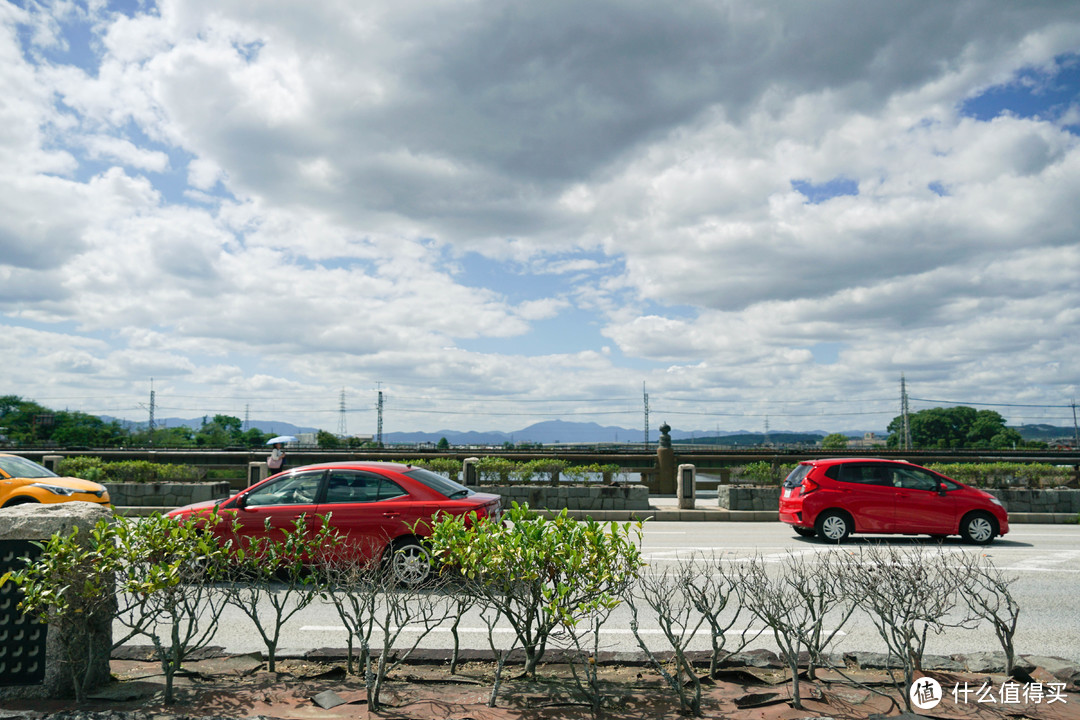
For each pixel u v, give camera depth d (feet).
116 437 355.15
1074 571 31.63
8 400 345.72
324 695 14.15
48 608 14.30
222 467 65.72
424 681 15.33
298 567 17.22
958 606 24.79
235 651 19.20
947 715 13.26
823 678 15.40
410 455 92.43
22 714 13.17
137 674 15.97
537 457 76.07
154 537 14.84
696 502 65.51
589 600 14.65
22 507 15.34
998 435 367.45
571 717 13.29
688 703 13.82
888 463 42.06
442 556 17.44
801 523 41.65
